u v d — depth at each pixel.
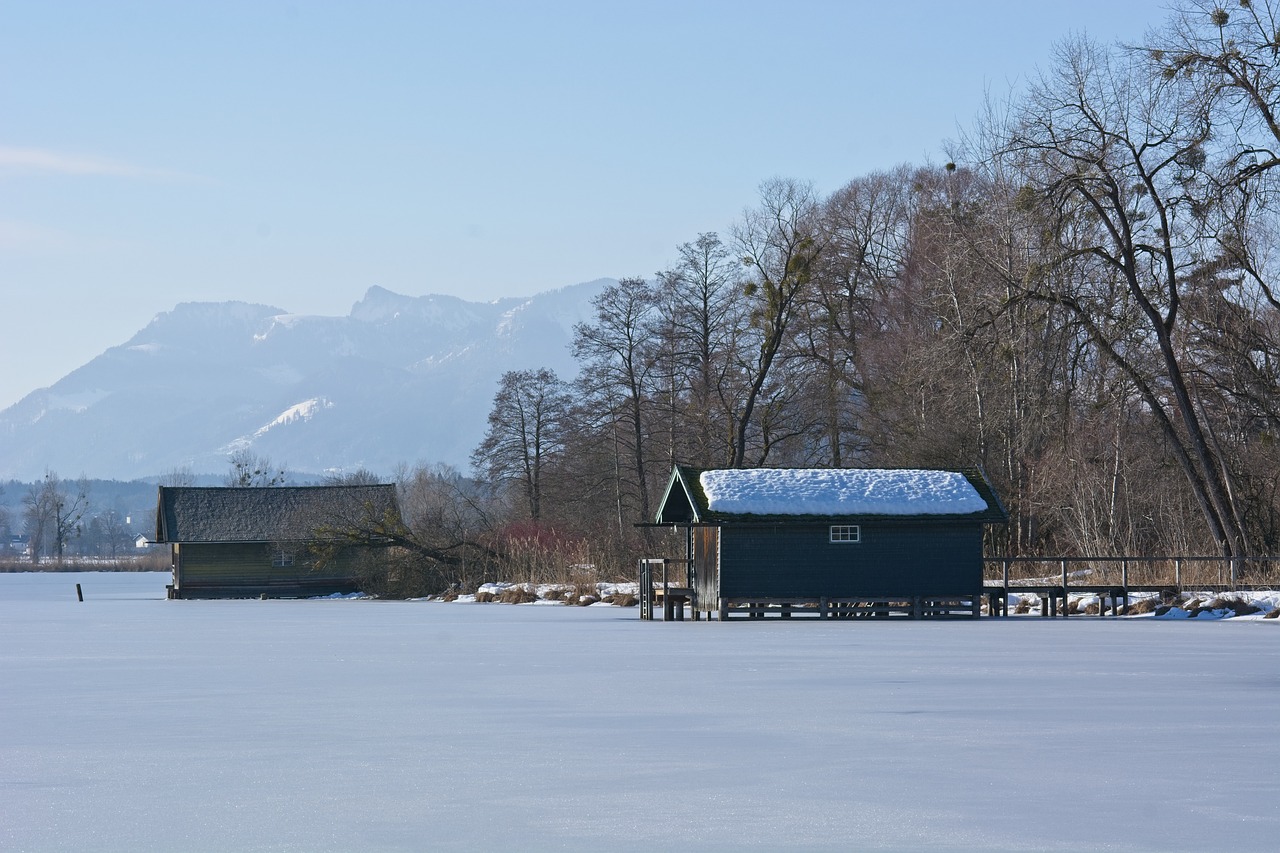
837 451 115.31
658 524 75.00
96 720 29.98
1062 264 76.56
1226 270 76.56
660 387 126.00
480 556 112.38
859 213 121.00
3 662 45.88
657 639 53.94
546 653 47.22
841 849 17.64
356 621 73.38
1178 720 28.78
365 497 131.12
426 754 24.98
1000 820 19.25
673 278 121.00
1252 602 65.94
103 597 133.38
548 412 140.12
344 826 19.14
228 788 21.94
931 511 68.00
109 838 18.53
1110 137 75.12
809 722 28.78
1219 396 80.25
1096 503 85.56
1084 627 60.03
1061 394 82.00
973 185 106.75
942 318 96.31
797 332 116.38
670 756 24.59
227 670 41.91
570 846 17.89
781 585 67.56
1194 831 18.52
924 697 33.00
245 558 128.38
